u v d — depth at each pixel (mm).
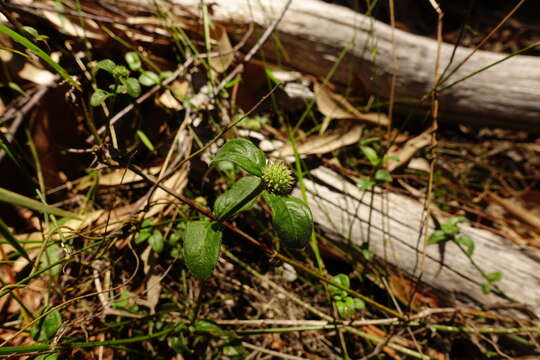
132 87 259
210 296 328
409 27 542
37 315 240
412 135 417
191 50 378
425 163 377
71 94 272
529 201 378
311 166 356
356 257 339
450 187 384
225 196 227
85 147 350
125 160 249
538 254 311
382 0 496
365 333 307
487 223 361
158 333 272
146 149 359
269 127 380
